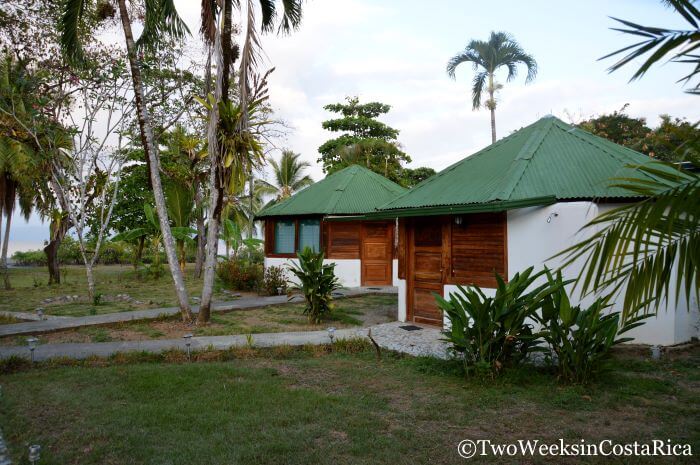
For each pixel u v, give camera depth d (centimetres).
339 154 3416
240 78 1033
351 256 1808
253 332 959
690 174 318
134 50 1070
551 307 602
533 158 948
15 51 1408
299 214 1827
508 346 627
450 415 498
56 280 2028
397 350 788
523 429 464
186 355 768
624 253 319
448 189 1001
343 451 408
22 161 1720
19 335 916
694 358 724
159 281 2147
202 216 2422
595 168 863
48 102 1449
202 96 1457
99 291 1742
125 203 2444
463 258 920
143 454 399
